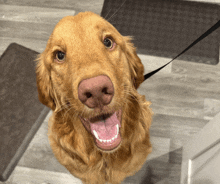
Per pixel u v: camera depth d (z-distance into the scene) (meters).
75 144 0.44
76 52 0.33
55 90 0.41
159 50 0.74
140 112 0.44
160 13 0.79
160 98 0.68
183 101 0.68
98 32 0.35
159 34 0.77
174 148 0.63
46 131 0.66
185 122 0.66
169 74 0.71
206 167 0.42
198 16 0.79
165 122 0.66
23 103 0.69
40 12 0.81
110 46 0.37
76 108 0.35
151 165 0.61
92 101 0.31
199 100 0.68
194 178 0.48
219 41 0.74
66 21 0.36
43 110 0.68
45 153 0.64
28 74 0.73
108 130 0.39
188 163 0.54
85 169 0.48
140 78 0.45
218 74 0.71
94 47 0.33
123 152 0.45
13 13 0.81
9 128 0.66
